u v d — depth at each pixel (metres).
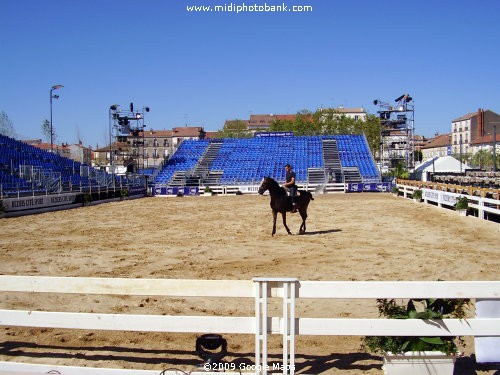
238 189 50.00
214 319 5.51
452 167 53.12
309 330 5.39
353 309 8.22
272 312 8.09
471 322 5.36
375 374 5.66
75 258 13.41
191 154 61.47
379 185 48.66
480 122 106.00
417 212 26.59
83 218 25.53
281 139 64.69
